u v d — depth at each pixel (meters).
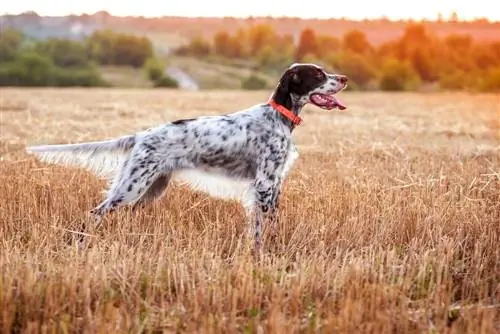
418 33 71.69
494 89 58.12
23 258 7.09
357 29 76.88
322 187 10.28
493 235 8.11
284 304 6.31
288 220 8.90
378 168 12.29
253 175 8.69
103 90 44.09
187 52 85.25
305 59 79.88
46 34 76.75
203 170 8.62
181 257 7.24
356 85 72.50
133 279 6.70
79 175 10.47
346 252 7.60
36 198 9.52
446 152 15.05
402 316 5.95
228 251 8.13
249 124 8.65
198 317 6.00
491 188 10.33
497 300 6.79
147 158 8.46
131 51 76.69
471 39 68.56
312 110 28.14
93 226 8.22
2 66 67.88
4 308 5.96
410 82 69.94
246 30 86.00
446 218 8.75
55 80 68.25
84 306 6.25
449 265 7.53
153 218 8.84
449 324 6.29
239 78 77.94
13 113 24.02
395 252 7.64
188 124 8.62
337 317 5.91
